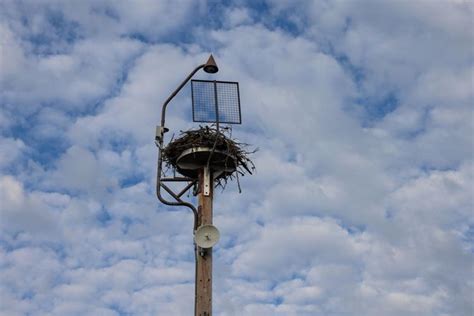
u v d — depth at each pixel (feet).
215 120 55.83
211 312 51.93
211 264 53.11
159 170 56.39
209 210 55.01
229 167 56.44
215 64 57.26
